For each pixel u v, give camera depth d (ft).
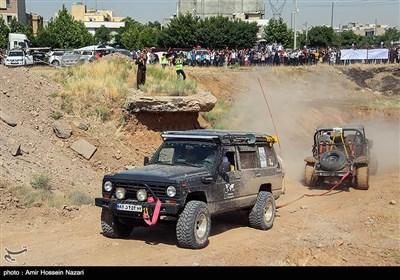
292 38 278.05
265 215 39.34
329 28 298.35
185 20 234.38
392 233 40.01
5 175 42.19
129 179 32.53
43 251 31.32
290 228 40.40
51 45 241.35
